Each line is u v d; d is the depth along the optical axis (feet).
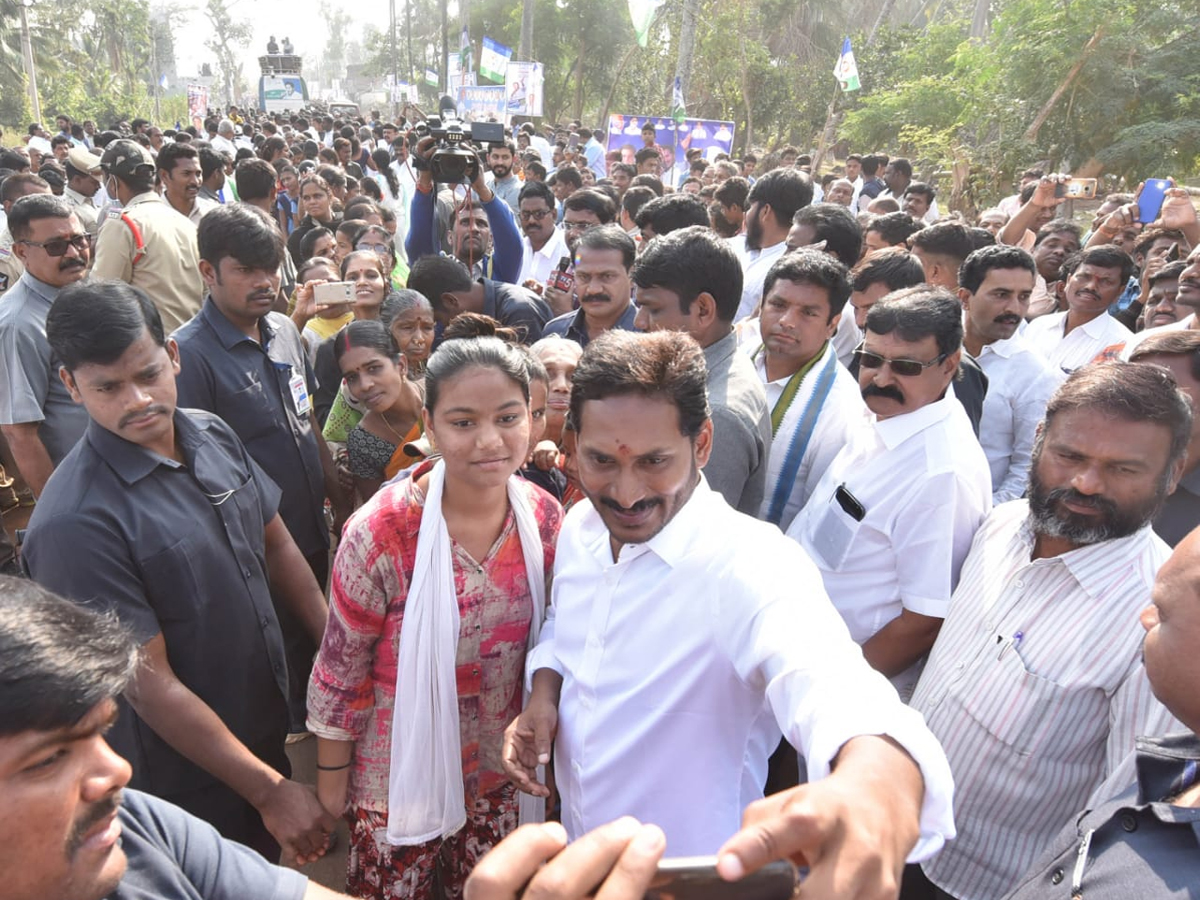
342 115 82.38
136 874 3.71
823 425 8.35
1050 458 5.44
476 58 116.16
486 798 6.40
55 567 5.88
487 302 12.58
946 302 6.84
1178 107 41.32
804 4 81.20
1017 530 6.13
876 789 2.72
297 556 8.09
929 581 6.75
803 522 7.86
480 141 14.02
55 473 6.27
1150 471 5.16
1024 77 44.65
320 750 6.13
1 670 2.81
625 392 4.26
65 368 6.10
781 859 2.28
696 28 75.36
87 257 11.51
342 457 11.16
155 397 6.21
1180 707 3.77
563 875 2.14
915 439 6.93
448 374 5.29
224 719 6.91
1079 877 4.00
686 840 4.65
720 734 4.59
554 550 6.14
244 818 7.29
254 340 9.59
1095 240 17.89
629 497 4.40
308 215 21.98
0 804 2.87
